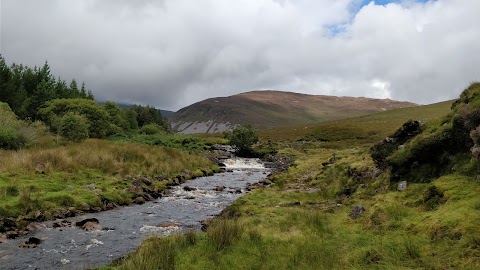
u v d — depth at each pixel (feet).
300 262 25.84
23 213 44.73
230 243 30.99
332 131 290.97
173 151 115.44
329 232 32.96
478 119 36.27
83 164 75.92
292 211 43.70
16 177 58.23
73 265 31.32
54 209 48.32
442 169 38.40
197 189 77.10
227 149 202.39
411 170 42.27
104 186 62.85
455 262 21.16
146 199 63.21
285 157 170.71
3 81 260.42
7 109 136.56
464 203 27.86
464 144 37.40
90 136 169.37
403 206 33.96
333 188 58.49
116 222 47.03
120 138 179.73
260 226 37.01
